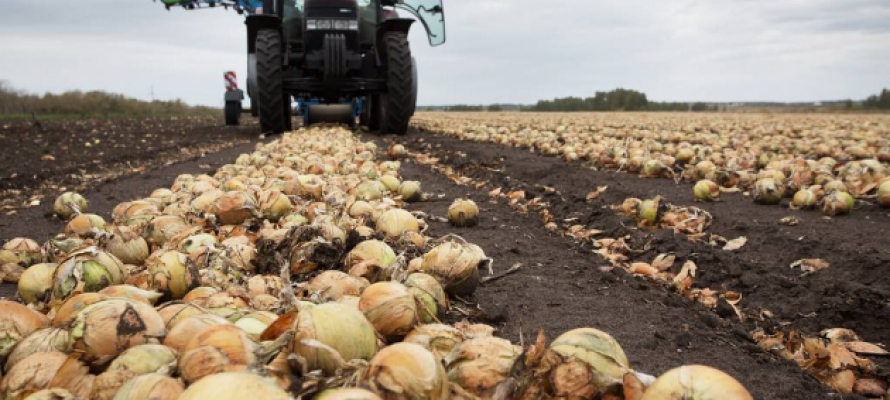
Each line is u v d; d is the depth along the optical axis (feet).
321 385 5.51
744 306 12.98
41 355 6.52
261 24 51.13
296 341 6.09
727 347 10.23
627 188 26.12
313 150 31.32
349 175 23.12
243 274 11.41
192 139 55.31
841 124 83.35
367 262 10.86
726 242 17.69
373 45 55.67
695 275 14.53
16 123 73.41
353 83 50.90
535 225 19.16
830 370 9.63
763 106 294.66
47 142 50.47
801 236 17.08
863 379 9.73
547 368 6.29
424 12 62.08
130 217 15.34
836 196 20.51
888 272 13.53
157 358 6.26
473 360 6.21
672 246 16.08
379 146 46.14
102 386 5.98
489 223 18.86
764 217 20.24
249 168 24.41
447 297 10.94
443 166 35.63
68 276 9.50
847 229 18.20
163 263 10.01
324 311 6.36
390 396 5.30
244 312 7.74
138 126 77.46
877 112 189.78
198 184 18.54
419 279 9.69
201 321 6.87
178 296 10.07
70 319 7.06
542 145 42.57
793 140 48.93
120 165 35.65
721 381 5.42
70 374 6.40
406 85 51.34
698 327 10.96
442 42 63.00
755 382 9.03
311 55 49.49
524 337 10.17
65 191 25.55
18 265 12.84
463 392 5.95
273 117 50.24
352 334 6.31
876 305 11.91
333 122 56.49
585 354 6.40
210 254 11.44
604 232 18.79
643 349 9.83
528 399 6.21
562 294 12.33
